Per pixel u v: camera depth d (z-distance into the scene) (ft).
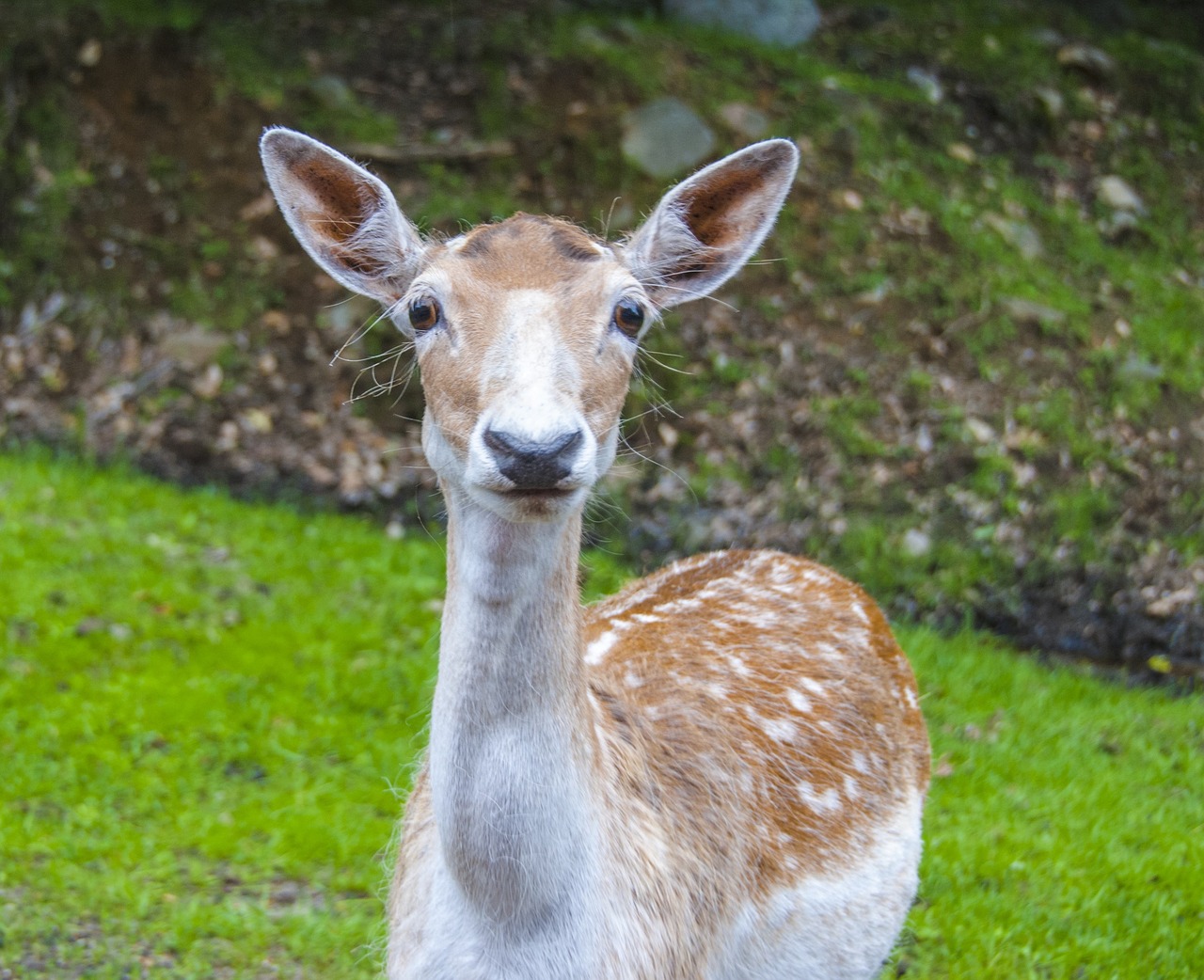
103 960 23.88
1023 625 41.06
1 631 34.22
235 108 52.29
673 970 15.30
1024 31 62.64
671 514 43.21
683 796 16.24
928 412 45.68
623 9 58.65
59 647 33.88
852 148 53.01
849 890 18.11
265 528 42.29
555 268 14.49
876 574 41.83
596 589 39.24
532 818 13.91
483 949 14.37
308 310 48.88
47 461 45.47
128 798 28.94
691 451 44.62
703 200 17.30
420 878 15.24
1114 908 26.78
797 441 45.01
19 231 50.75
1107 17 66.08
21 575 36.76
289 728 31.68
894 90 56.24
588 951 14.34
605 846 14.65
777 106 53.93
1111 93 59.82
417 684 33.86
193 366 47.80
